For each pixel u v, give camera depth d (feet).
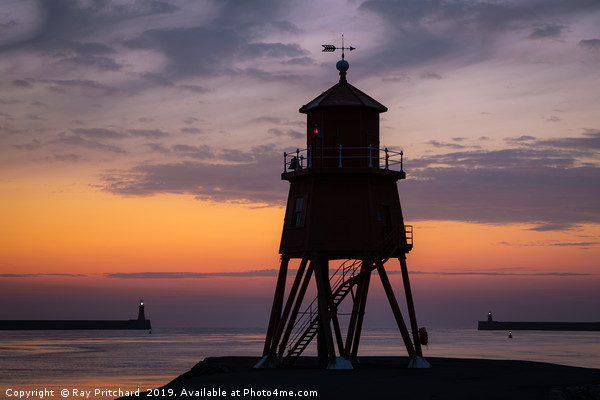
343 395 99.25
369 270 132.98
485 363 147.23
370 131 141.90
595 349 483.51
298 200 141.08
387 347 508.94
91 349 545.85
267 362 135.95
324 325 129.59
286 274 143.64
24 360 409.69
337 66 146.41
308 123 144.46
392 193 142.72
